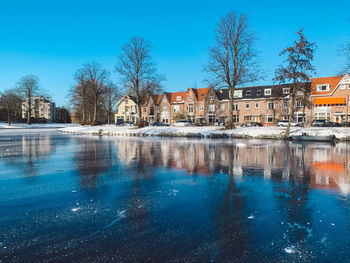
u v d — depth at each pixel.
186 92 66.25
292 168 9.80
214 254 3.55
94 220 4.77
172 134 32.25
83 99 54.03
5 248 3.74
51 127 68.12
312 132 25.12
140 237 4.07
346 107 44.19
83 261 3.39
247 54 29.84
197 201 5.87
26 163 11.31
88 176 8.55
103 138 28.70
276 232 4.23
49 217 4.92
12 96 66.81
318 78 48.38
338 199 5.96
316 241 3.91
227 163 10.98
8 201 5.91
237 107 55.16
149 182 7.67
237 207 5.45
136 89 39.59
